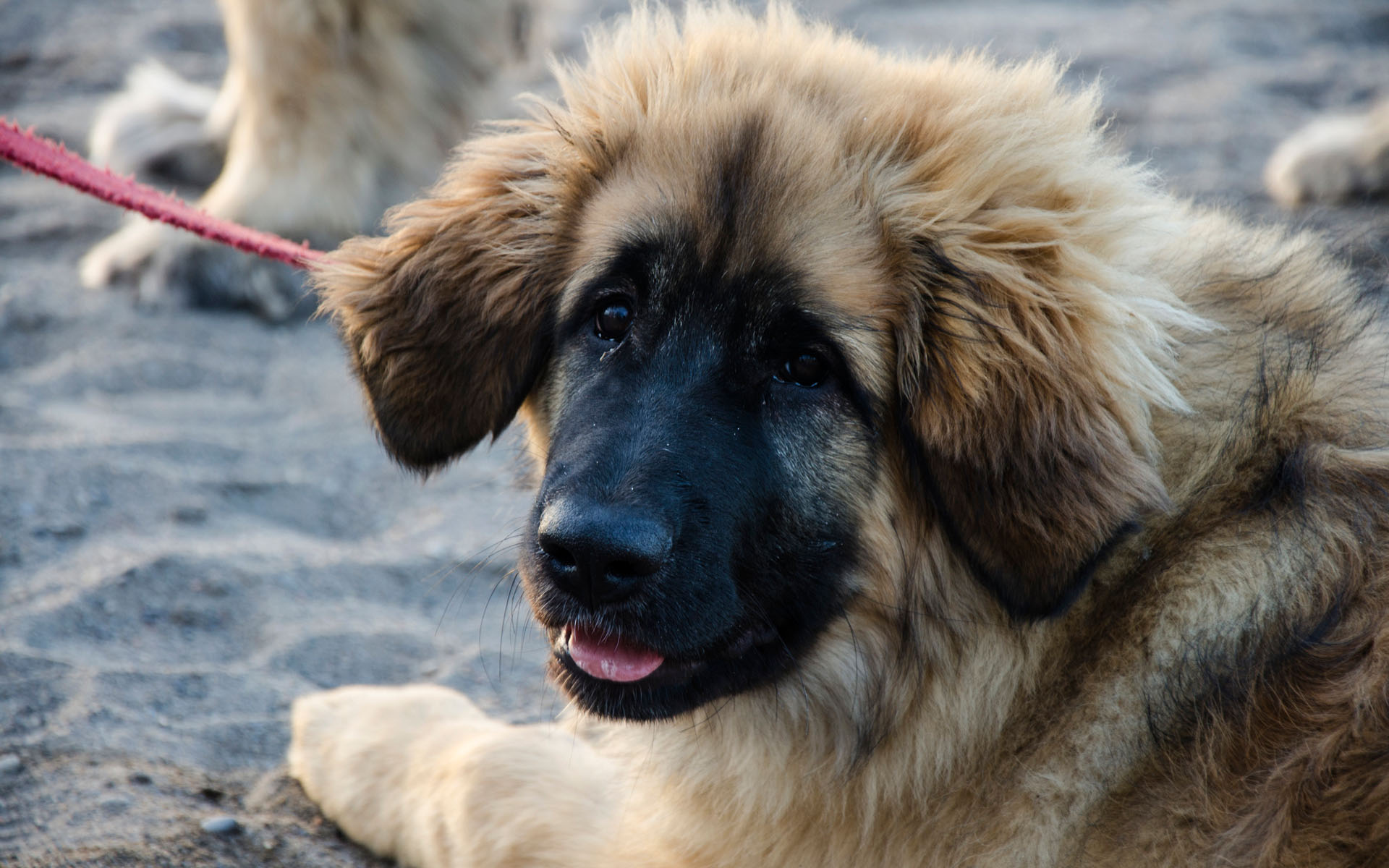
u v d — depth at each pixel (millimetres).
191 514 4805
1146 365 2475
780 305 2531
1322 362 2607
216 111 8102
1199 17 12633
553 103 3051
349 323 3119
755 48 2863
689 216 2592
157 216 3564
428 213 3082
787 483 2598
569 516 2422
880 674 2678
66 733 3365
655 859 2904
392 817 3223
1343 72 10992
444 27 6934
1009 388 2467
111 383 5910
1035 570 2432
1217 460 2551
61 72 10477
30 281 6859
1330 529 2387
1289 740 2283
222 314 6680
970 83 2770
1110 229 2637
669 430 2508
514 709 3875
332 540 4910
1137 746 2457
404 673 4023
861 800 2705
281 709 3713
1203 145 9164
